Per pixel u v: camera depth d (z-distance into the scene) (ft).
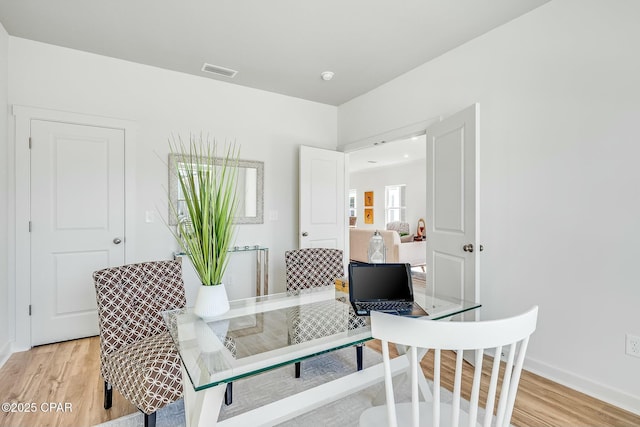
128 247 9.71
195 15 7.55
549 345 6.94
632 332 5.80
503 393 3.06
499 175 7.82
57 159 8.88
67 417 5.66
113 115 9.58
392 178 28.30
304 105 13.02
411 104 10.33
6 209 8.19
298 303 6.22
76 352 8.30
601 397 6.14
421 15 7.49
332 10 7.34
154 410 4.68
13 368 7.45
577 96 6.51
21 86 8.46
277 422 4.46
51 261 8.82
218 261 5.14
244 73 10.63
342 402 6.26
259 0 7.01
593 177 6.29
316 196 12.60
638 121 5.75
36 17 7.61
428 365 7.72
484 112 8.17
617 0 5.99
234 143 11.49
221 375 3.57
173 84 10.45
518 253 7.45
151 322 6.12
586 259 6.39
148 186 10.05
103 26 8.00
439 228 8.92
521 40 7.43
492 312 7.96
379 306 5.31
